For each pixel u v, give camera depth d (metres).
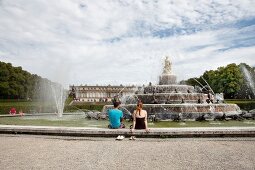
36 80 132.75
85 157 10.09
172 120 26.59
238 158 9.86
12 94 121.38
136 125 13.94
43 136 14.27
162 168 8.65
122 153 10.70
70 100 121.75
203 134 13.43
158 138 13.40
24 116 36.88
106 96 192.50
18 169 8.62
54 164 9.16
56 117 34.16
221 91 105.50
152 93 35.78
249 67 111.31
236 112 30.09
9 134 14.77
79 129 13.99
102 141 13.22
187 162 9.36
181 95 33.25
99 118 29.33
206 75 128.00
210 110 28.48
